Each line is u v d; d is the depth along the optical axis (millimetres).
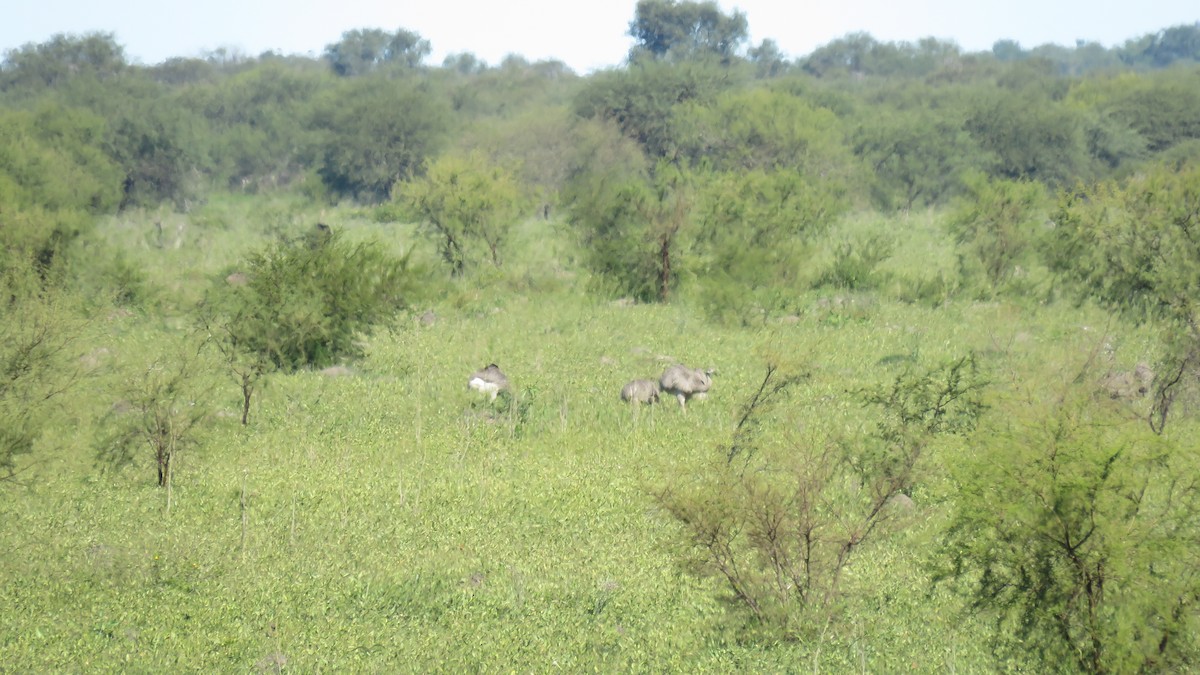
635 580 40906
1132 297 85562
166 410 54188
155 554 43312
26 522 47125
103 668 33938
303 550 44438
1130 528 30875
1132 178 100500
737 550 39281
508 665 34219
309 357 76688
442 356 80812
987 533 33031
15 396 48875
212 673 33812
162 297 99062
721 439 53625
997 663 33188
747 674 33469
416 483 52781
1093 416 34938
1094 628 30859
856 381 69688
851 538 38594
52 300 56406
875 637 35812
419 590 40500
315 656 34906
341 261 79938
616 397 68312
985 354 76812
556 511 48562
